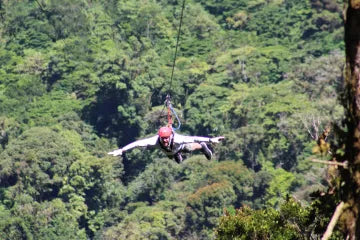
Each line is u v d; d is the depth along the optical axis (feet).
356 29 95.09
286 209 190.90
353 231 97.19
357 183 96.99
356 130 96.78
